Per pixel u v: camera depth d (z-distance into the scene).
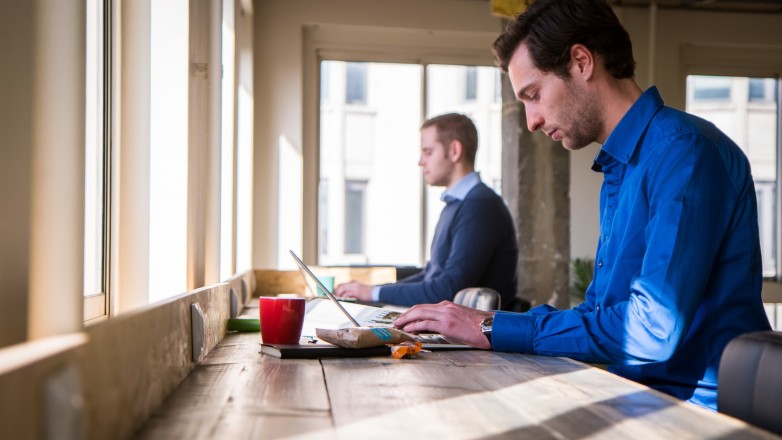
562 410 0.95
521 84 1.79
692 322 1.57
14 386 0.52
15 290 0.98
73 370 0.62
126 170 1.89
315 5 6.27
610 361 1.48
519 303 3.37
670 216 1.48
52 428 0.57
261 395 1.05
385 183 13.06
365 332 1.48
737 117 15.30
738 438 0.80
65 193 0.78
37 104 0.78
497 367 1.34
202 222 2.15
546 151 4.73
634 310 1.47
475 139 3.51
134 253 1.89
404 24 6.36
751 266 1.56
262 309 1.55
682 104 6.89
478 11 6.44
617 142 1.65
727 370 1.08
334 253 12.88
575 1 1.72
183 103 2.02
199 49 2.17
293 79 6.25
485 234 3.25
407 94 13.08
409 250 11.06
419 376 1.22
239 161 4.51
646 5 6.74
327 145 13.12
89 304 1.63
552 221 4.71
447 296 3.20
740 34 6.82
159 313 1.00
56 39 0.78
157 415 0.92
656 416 0.91
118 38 1.83
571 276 6.52
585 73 1.72
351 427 0.85
